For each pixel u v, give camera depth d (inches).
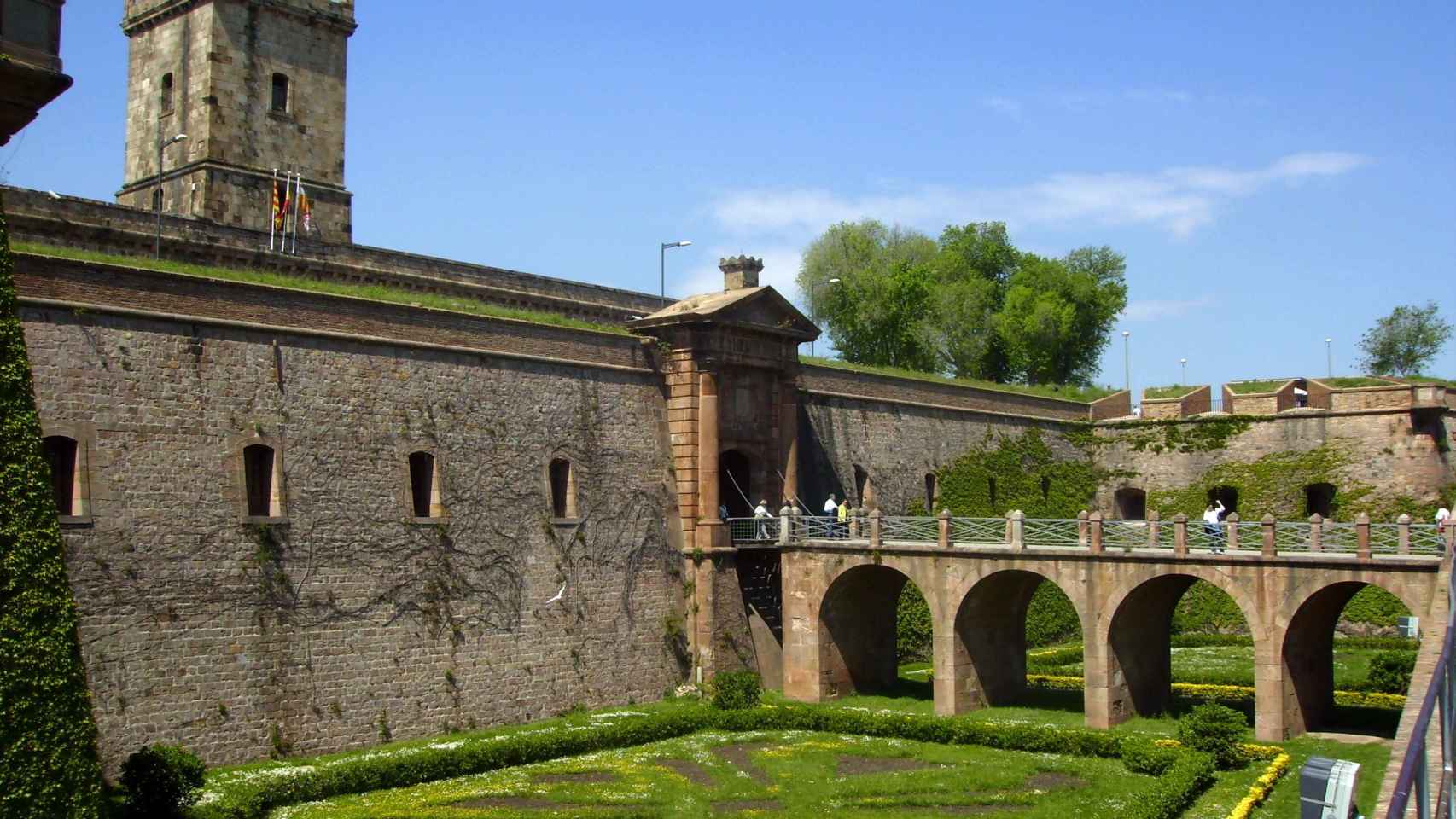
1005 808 1391.5
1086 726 1831.9
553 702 1878.7
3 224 975.0
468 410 1838.1
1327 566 1695.4
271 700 1558.8
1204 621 2832.2
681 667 2068.2
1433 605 1603.1
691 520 2102.6
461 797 1419.8
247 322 1605.6
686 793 1450.5
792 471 2268.7
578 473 1974.7
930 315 4136.3
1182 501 3004.4
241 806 1299.2
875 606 2206.0
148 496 1480.1
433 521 1763.0
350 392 1700.3
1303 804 845.2
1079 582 1852.9
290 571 1598.2
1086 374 4288.9
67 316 1441.9
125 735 1423.5
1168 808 1341.0
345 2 2439.7
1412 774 569.6
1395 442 2768.2
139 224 1927.9
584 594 1948.8
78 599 1403.8
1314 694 1820.9
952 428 2778.1
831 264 4212.6
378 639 1678.2
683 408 2122.3
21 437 961.5
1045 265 4276.6
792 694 2107.5
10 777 926.4
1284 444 2901.1
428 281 2278.5
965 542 2007.9
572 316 2522.1
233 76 2272.4
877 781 1505.9
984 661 2011.6
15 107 945.5
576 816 1331.2
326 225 2386.8
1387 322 4131.4
